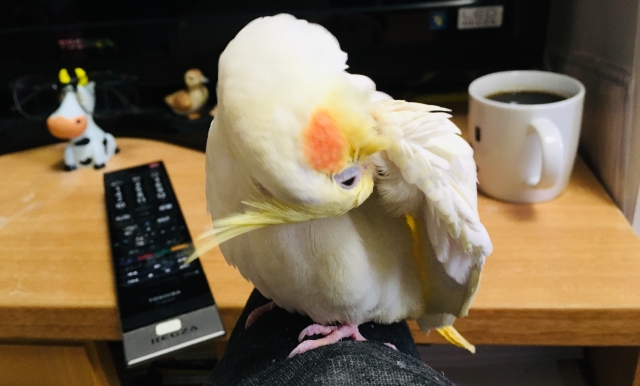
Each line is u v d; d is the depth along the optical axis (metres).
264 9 0.61
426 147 0.24
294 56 0.19
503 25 0.61
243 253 0.30
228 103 0.19
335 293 0.29
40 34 0.62
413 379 0.24
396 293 0.32
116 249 0.46
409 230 0.29
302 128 0.18
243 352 0.34
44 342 0.44
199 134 0.63
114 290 0.42
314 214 0.20
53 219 0.51
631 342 0.39
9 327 0.42
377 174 0.23
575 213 0.49
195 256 0.22
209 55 0.64
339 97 0.19
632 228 0.46
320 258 0.28
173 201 0.52
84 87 0.60
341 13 0.60
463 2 0.60
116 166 0.60
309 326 0.33
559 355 0.54
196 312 0.40
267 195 0.20
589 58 0.55
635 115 0.46
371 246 0.29
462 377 0.53
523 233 0.46
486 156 0.50
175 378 0.59
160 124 0.65
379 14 0.60
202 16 0.61
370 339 0.33
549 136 0.46
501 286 0.40
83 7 0.61
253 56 0.20
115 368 0.49
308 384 0.24
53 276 0.44
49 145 0.66
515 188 0.50
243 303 0.41
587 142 0.57
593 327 0.39
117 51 0.64
